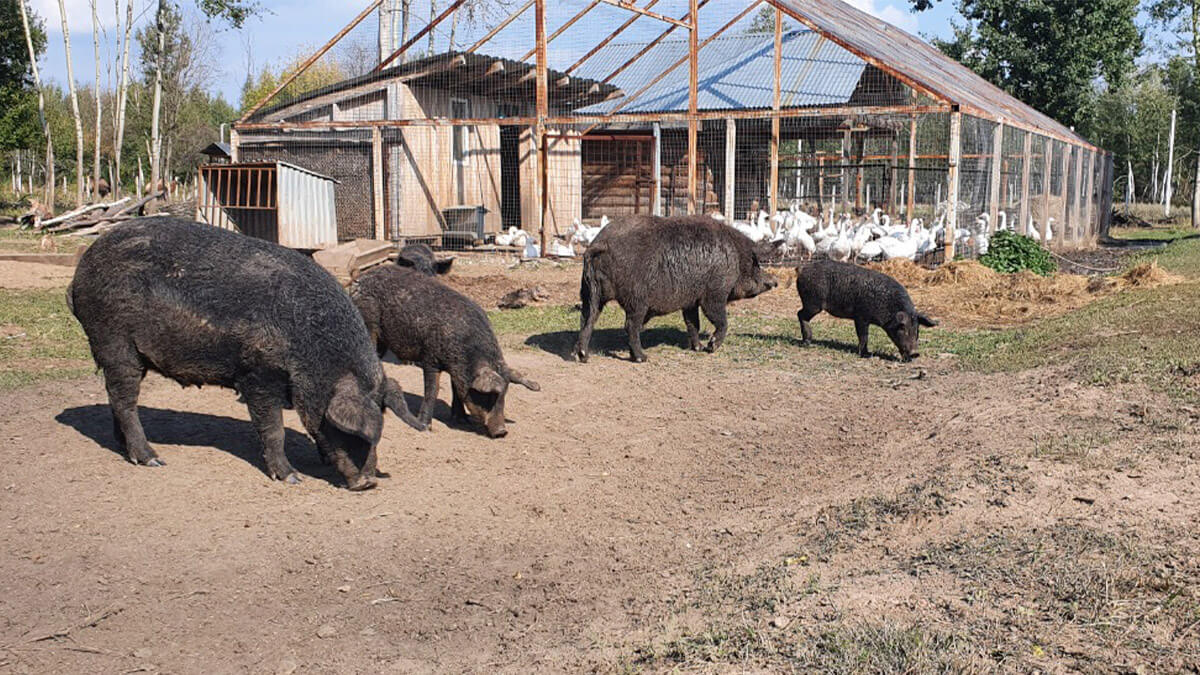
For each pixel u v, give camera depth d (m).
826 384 10.33
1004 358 10.99
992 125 21.45
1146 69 66.06
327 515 6.20
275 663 4.43
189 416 8.36
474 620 4.88
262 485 6.68
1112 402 8.20
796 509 6.40
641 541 5.97
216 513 6.12
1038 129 24.97
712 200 31.30
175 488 6.52
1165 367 9.16
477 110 27.33
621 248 10.80
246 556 5.54
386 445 7.80
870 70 25.36
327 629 4.75
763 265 20.53
